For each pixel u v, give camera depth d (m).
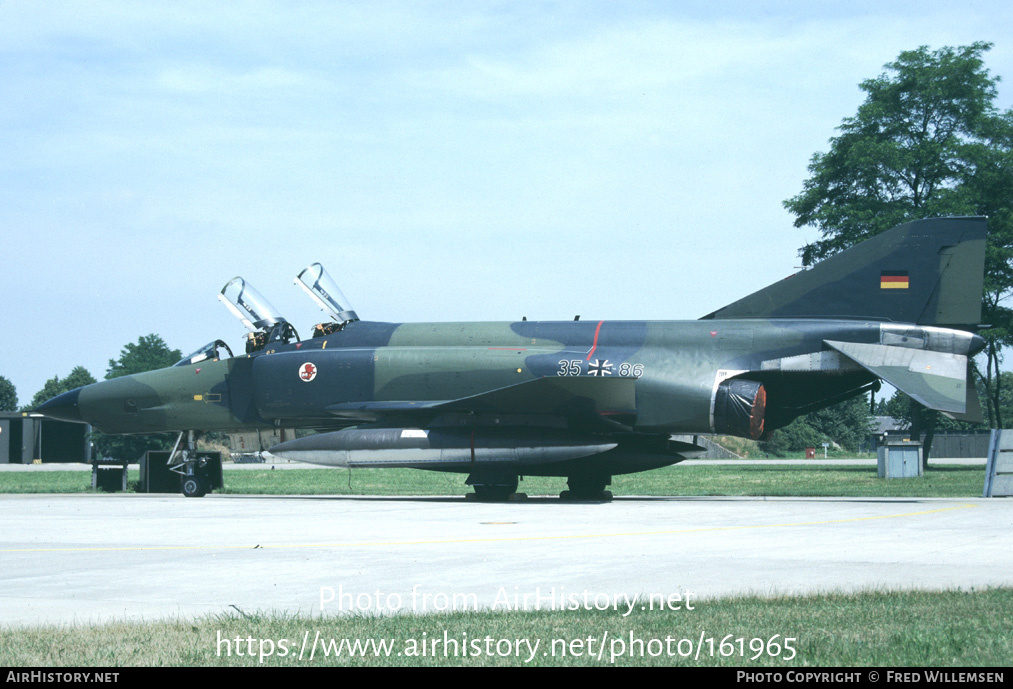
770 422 21.34
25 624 6.79
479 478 20.75
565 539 12.15
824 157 41.25
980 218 19.72
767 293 21.05
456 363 21.31
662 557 10.19
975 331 19.81
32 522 15.28
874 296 20.19
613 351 20.88
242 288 23.73
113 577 9.00
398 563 9.88
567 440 19.81
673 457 20.80
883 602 7.35
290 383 22.36
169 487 27.66
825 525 13.97
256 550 11.08
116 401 24.05
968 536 12.27
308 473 42.72
